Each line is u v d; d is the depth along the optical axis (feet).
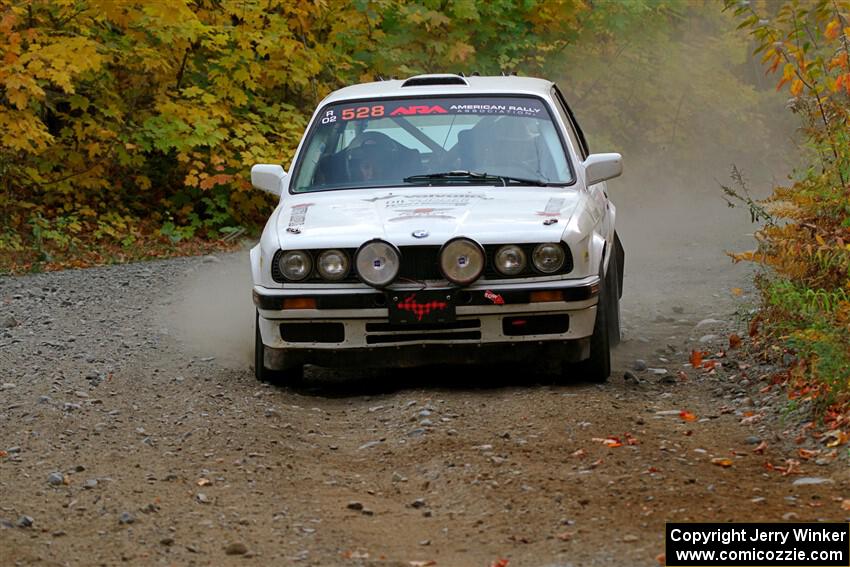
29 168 166.61
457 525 53.26
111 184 183.32
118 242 168.45
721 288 119.85
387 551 50.44
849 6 98.58
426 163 85.87
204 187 166.40
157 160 187.11
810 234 86.17
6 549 50.26
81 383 81.05
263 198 180.24
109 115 168.66
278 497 57.88
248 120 183.21
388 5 187.11
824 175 89.61
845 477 57.31
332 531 52.90
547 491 56.29
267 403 75.61
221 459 63.57
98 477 60.49
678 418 69.56
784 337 77.05
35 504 56.34
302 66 181.27
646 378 81.05
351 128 88.79
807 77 96.89
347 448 66.90
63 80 149.79
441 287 73.97
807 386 70.44
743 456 61.62
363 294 74.59
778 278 88.53
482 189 83.15
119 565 49.11
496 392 76.64
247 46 175.32
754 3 226.99
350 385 83.35
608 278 87.40
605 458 60.90
